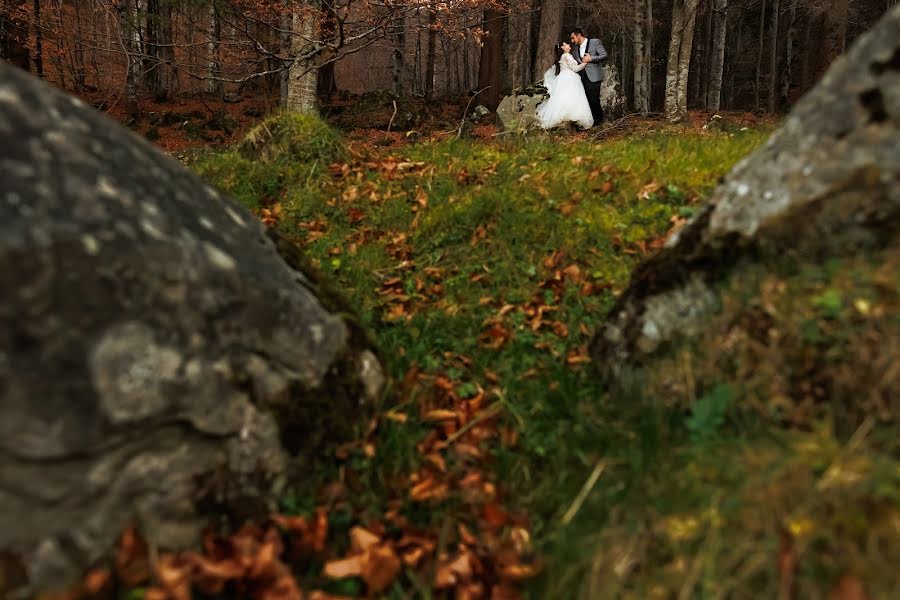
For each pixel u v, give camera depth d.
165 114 15.04
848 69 2.13
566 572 1.81
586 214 4.31
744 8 22.56
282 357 2.04
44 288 1.49
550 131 9.47
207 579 1.67
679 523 1.77
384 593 1.82
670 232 4.01
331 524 2.03
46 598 1.48
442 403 2.72
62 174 1.66
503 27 18.33
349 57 30.78
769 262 2.12
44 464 1.47
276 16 10.73
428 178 5.18
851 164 1.99
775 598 1.52
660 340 2.38
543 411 2.55
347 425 2.25
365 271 3.91
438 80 31.61
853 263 1.95
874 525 1.52
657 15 22.98
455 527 2.06
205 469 1.80
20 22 13.11
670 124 10.46
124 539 1.61
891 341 1.78
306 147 5.71
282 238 2.55
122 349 1.61
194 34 15.34
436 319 3.38
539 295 3.56
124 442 1.61
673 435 2.12
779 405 1.93
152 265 1.72
